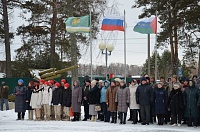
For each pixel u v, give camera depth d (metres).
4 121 18.64
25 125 16.66
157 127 15.49
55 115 19.00
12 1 35.69
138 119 18.30
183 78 17.78
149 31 21.97
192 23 30.59
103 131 14.39
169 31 31.64
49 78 26.80
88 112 18.59
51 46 35.69
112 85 17.33
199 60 37.56
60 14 29.56
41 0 33.91
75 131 14.47
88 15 24.66
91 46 24.03
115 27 22.80
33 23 35.72
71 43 26.83
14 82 35.84
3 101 25.02
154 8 34.31
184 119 16.72
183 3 29.88
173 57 35.53
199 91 15.60
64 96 18.58
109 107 17.22
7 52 36.12
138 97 16.66
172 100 15.96
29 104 19.23
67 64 36.53
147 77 17.06
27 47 37.38
